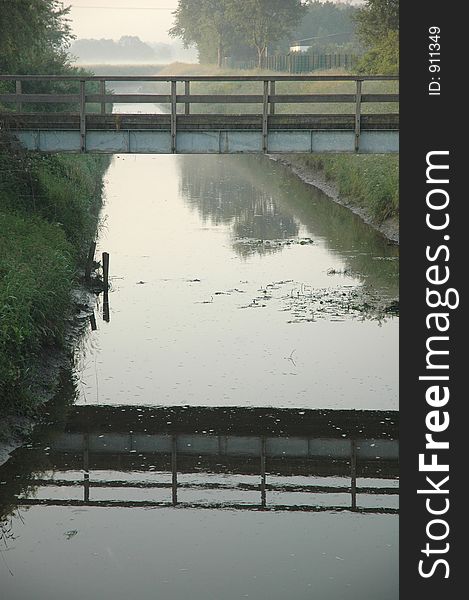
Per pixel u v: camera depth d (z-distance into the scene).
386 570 15.50
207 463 19.67
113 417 21.61
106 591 14.79
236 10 127.38
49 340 24.48
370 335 27.05
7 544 16.31
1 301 22.27
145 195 53.78
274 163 68.75
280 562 15.73
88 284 32.16
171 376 24.02
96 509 17.66
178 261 36.31
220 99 32.81
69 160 45.94
